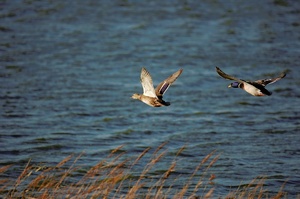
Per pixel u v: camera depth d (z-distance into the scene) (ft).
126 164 85.05
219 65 139.13
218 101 119.14
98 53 147.13
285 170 83.56
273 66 137.28
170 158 88.69
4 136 97.66
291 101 118.73
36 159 87.66
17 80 126.93
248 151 91.86
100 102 117.29
